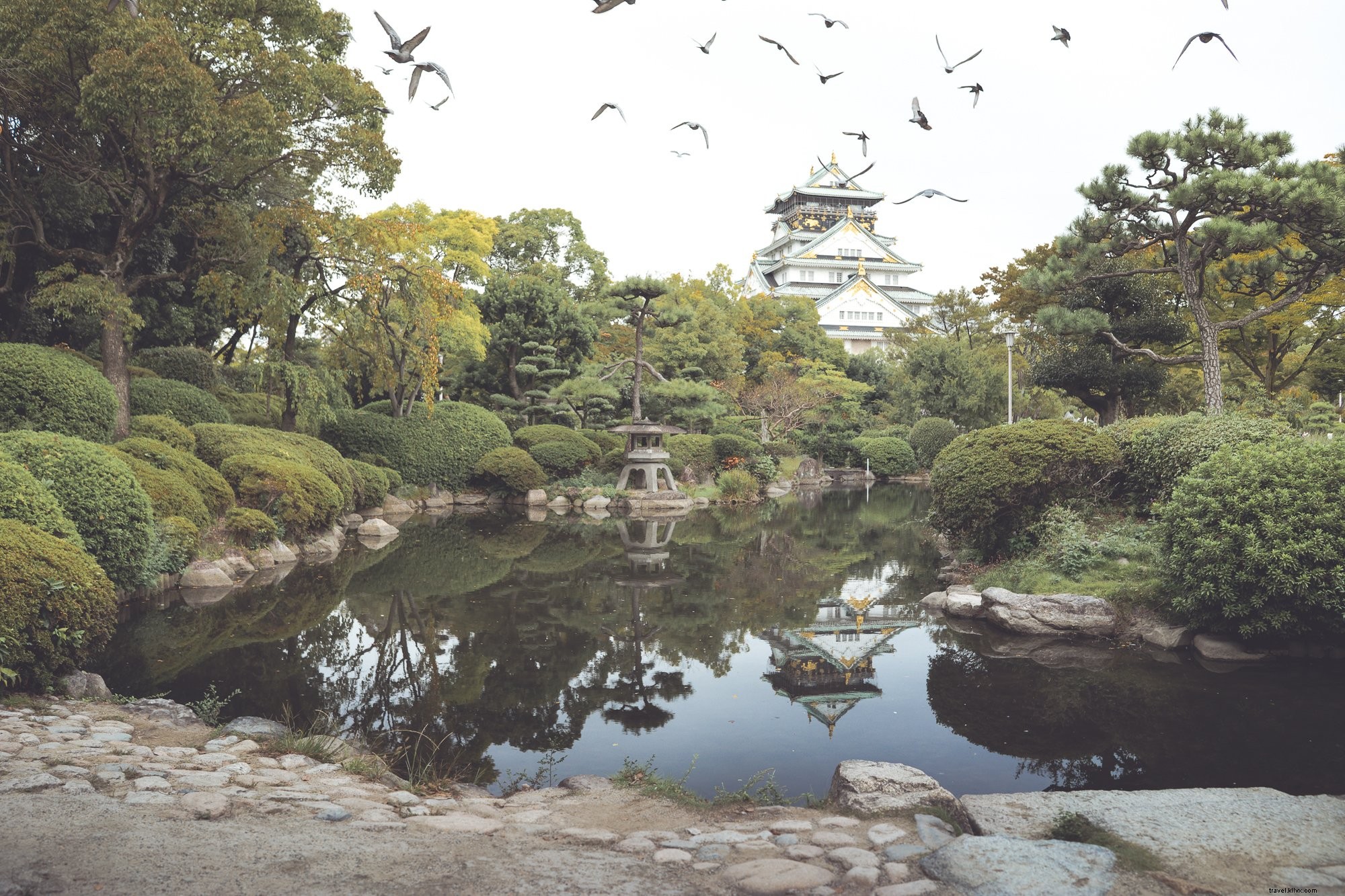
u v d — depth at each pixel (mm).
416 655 7992
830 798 4219
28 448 8734
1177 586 8078
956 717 6172
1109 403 20438
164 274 15383
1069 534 9750
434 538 17078
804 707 6465
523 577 12352
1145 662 7520
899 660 7762
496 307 30250
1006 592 9211
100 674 7160
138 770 4121
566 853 3309
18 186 14289
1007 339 23984
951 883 2902
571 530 18625
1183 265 15688
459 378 31484
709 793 4809
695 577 12453
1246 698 6430
